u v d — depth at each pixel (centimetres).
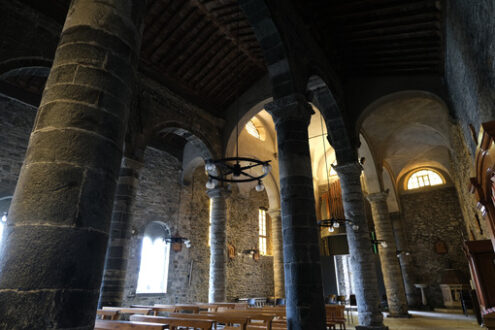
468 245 795
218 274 1158
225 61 1203
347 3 845
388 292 1491
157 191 1505
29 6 803
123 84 298
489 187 445
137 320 582
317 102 1077
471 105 743
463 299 1603
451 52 838
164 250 1475
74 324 211
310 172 660
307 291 559
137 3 341
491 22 455
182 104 1212
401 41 958
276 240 1738
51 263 213
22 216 223
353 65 1126
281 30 723
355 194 1003
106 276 838
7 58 739
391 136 1712
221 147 1340
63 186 233
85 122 259
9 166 1046
